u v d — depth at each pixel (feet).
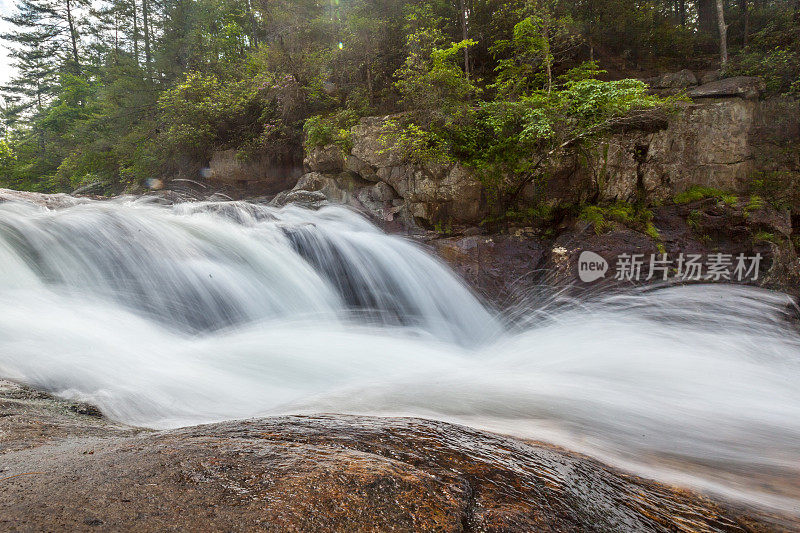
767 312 25.40
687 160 30.60
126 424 9.23
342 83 46.29
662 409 11.79
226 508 4.05
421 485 4.86
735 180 30.73
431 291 28.84
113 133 65.98
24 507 4.03
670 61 53.47
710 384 15.30
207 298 21.98
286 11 50.08
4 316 15.93
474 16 48.37
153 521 3.80
